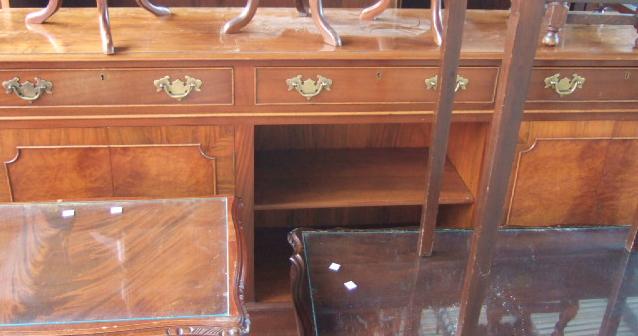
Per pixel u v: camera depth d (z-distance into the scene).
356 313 1.25
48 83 1.35
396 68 1.45
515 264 1.44
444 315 1.26
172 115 1.43
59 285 1.09
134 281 1.10
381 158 1.91
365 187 1.73
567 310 1.30
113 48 1.34
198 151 1.49
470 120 1.54
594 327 1.26
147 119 1.43
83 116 1.41
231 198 1.38
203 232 1.25
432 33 1.53
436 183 1.34
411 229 1.53
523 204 1.70
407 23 1.69
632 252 1.49
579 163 1.66
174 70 1.38
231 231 1.26
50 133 1.42
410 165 1.87
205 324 1.02
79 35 1.46
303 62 1.41
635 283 1.39
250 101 1.44
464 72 1.48
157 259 1.17
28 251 1.17
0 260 1.15
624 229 1.58
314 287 1.31
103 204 1.34
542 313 1.29
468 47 1.49
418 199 1.69
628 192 1.72
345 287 1.32
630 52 1.52
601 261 1.46
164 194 1.54
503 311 1.29
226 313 1.04
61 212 1.30
